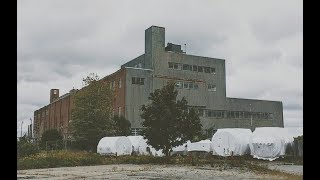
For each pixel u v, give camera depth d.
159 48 63.41
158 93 29.88
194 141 40.34
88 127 44.94
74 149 45.09
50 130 58.47
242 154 33.00
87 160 26.47
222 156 33.69
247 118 71.38
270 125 74.06
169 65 64.06
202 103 66.44
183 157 29.55
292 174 16.67
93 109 46.28
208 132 58.59
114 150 38.81
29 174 17.80
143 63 65.75
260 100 73.44
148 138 29.19
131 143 38.34
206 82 67.56
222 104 68.75
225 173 17.67
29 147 30.66
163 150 29.84
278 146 32.00
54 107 88.38
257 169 20.16
